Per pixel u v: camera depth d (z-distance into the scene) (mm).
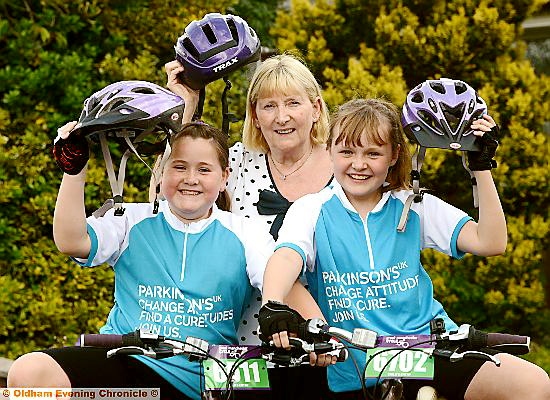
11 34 7355
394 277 3859
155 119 3543
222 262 3869
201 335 3803
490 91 8352
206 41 4430
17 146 7199
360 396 3789
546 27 9609
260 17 9562
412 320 3861
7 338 7070
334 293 3869
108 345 3318
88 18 7605
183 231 3924
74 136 3592
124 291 3906
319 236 3898
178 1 8125
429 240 3982
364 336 3260
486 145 3658
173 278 3844
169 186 3883
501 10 8586
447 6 8578
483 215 3770
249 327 4055
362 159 3838
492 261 8312
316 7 8773
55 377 3500
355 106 3893
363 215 3938
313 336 3287
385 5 8656
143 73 7547
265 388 3523
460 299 8438
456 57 8359
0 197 6988
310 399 3930
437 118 3658
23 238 7168
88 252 3812
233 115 4668
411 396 3684
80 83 7332
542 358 8102
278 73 4453
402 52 8453
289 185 4520
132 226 3951
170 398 3775
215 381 3500
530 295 8367
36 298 7090
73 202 3697
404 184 4004
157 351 3318
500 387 3549
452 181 8453
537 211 8672
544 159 8461
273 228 4402
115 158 7402
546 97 8602
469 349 3289
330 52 8672
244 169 4570
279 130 4457
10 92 7125
